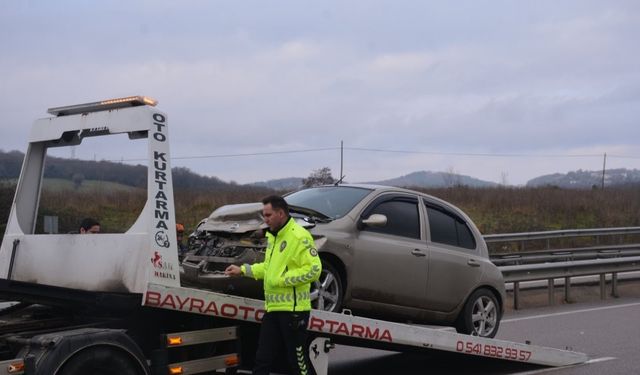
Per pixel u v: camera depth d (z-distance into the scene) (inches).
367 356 423.5
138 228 235.3
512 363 384.8
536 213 1270.9
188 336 250.2
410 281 337.4
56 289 236.5
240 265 283.0
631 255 835.4
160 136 239.9
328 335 287.9
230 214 302.7
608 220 1251.8
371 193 338.3
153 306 231.1
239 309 258.5
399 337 309.6
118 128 245.1
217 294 251.1
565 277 645.3
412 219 350.9
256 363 251.6
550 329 504.4
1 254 269.3
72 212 272.7
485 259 383.2
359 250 315.6
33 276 260.4
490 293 384.5
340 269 311.7
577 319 550.9
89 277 243.4
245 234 295.3
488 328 384.2
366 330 296.0
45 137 269.0
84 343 215.5
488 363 391.9
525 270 607.5
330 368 386.9
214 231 303.6
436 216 364.8
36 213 274.5
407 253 336.5
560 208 1291.8
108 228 254.4
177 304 237.5
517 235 806.5
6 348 227.9
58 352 209.6
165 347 243.1
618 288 734.5
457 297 362.0
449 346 328.8
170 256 236.4
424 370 381.1
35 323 245.1
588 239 1072.8
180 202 793.6
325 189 350.9
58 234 257.1
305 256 247.1
